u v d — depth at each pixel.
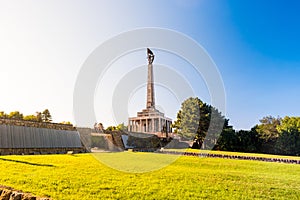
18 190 7.07
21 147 20.45
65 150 23.41
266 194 8.12
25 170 10.09
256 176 11.56
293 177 11.72
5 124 20.00
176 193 7.65
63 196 6.77
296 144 39.94
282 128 41.84
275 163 18.55
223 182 9.61
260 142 40.91
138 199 6.89
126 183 8.57
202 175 11.01
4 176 8.70
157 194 7.43
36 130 22.06
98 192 7.33
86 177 9.19
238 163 17.02
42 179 8.52
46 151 22.02
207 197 7.41
